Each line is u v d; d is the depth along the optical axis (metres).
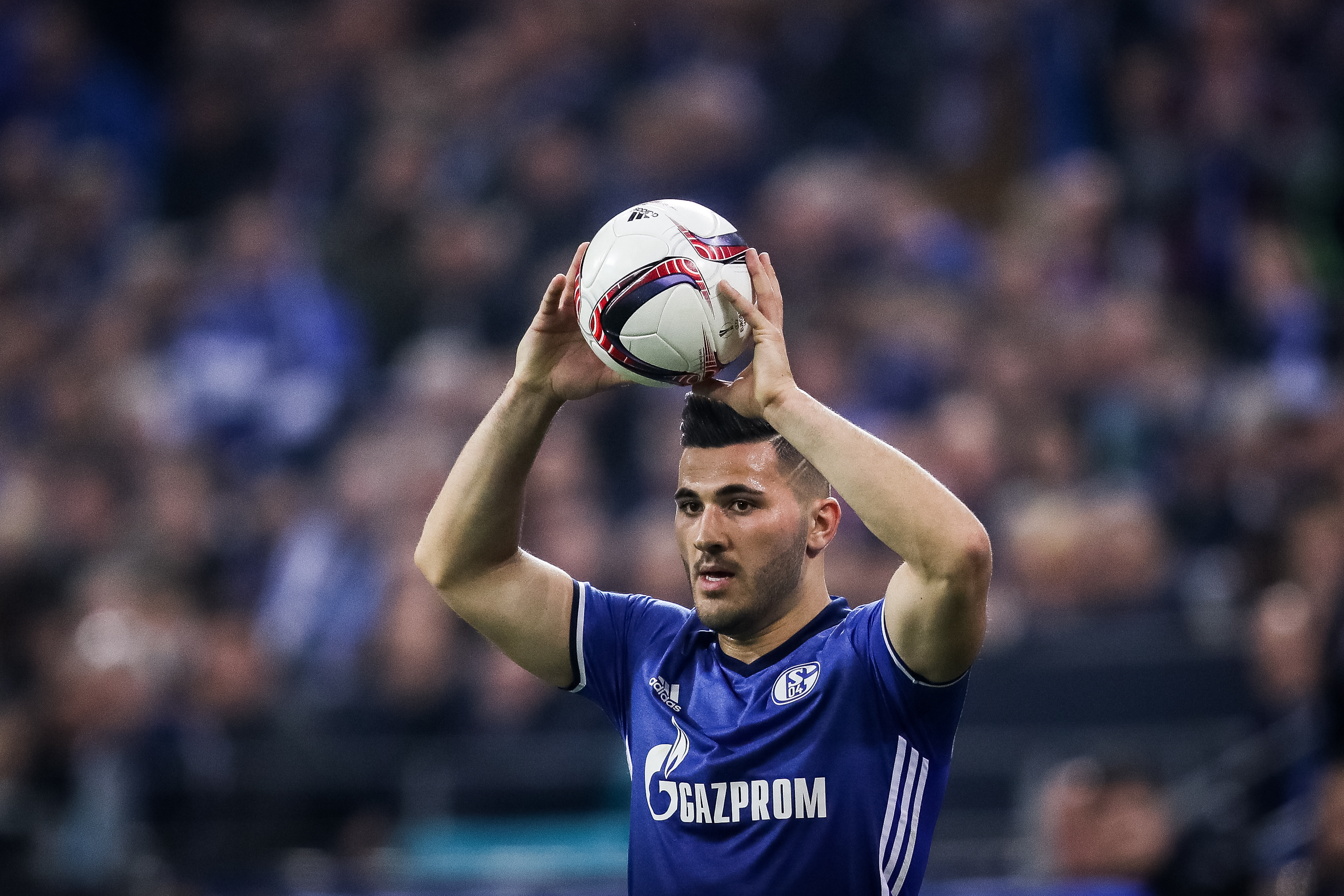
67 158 49.50
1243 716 27.25
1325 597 26.22
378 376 41.16
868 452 12.19
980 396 33.84
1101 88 42.22
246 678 32.00
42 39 50.97
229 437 40.25
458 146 44.84
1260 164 39.50
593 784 28.30
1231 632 28.00
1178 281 38.38
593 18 45.78
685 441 13.48
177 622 33.22
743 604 13.14
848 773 12.83
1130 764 24.78
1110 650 28.12
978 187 42.41
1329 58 42.00
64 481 38.56
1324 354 35.97
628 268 12.84
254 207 44.16
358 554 34.31
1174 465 32.72
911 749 12.97
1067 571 29.36
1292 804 25.14
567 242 41.44
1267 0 41.75
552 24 45.78
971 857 26.20
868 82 43.50
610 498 34.78
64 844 27.77
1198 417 33.47
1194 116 40.25
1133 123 41.34
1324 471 30.36
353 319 42.03
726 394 12.98
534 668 14.60
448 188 44.31
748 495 13.12
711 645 14.00
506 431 14.02
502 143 44.16
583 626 14.45
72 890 27.36
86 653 29.30
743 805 12.92
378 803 28.78
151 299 43.19
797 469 13.34
